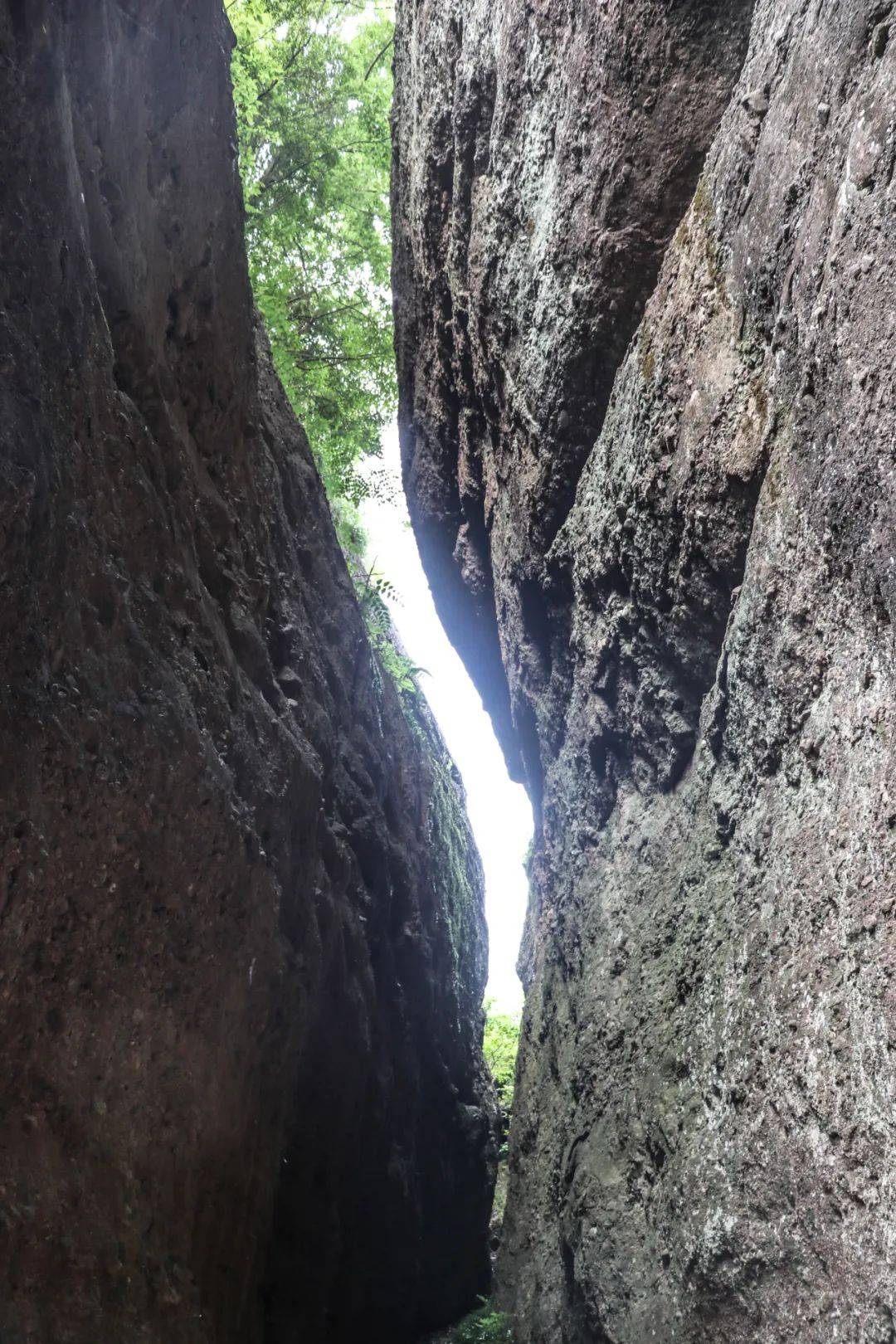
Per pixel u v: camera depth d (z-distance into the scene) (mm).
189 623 4125
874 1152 2461
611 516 5320
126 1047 3441
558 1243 5699
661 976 4395
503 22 6422
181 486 4418
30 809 2768
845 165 2969
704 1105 3604
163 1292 3361
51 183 2928
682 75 5062
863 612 2801
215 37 4980
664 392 4652
